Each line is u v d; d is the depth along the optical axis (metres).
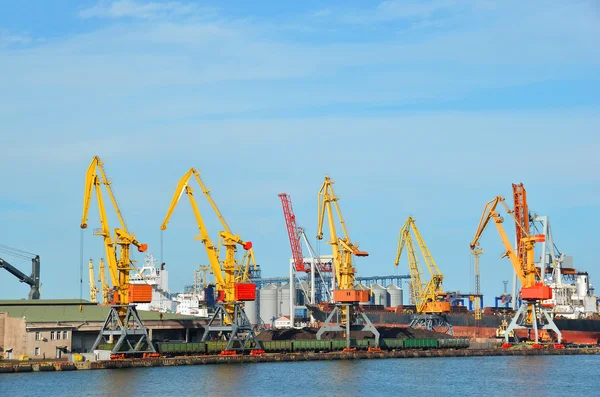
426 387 199.25
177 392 181.88
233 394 182.25
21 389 181.50
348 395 185.50
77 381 193.88
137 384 191.50
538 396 187.88
